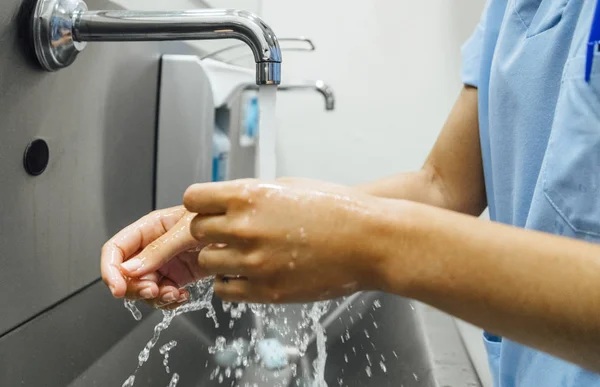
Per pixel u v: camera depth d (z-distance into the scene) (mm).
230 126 772
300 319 761
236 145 819
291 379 646
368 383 644
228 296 298
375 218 271
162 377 562
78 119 473
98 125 512
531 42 474
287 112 1337
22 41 381
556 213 408
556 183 406
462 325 876
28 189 402
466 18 1251
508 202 514
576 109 398
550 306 251
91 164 501
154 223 393
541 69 461
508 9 532
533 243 261
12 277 389
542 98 460
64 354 463
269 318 753
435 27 1266
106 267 343
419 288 270
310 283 280
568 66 417
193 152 659
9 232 382
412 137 1317
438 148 616
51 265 440
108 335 537
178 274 390
